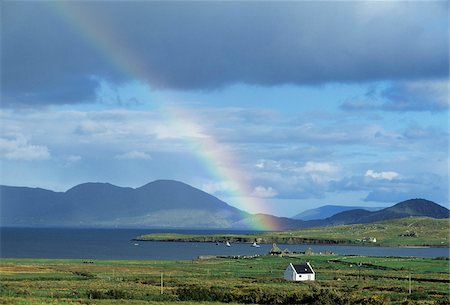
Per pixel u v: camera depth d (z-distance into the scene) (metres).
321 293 119.00
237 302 116.06
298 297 117.25
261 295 119.19
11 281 154.75
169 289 137.12
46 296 118.75
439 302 116.25
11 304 100.25
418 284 161.00
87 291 127.88
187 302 112.12
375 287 149.38
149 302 110.38
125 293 121.00
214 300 117.88
